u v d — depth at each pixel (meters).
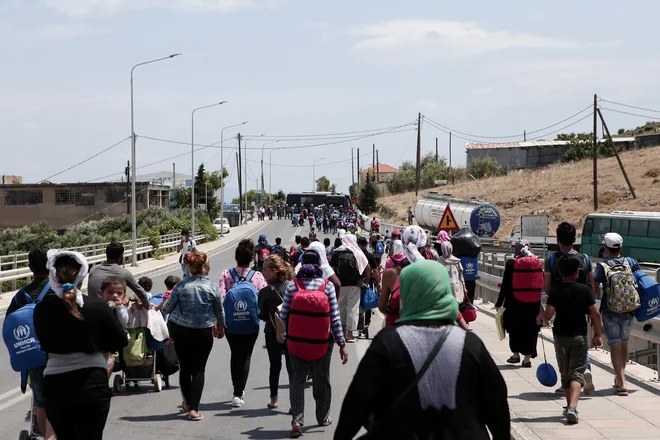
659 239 37.69
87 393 5.67
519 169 110.06
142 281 10.58
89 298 5.77
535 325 11.56
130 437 8.12
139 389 10.83
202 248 58.34
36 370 6.68
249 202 167.25
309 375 11.44
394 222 85.88
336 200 114.88
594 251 40.97
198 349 8.91
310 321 8.03
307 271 8.34
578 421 8.11
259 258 19.05
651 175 74.88
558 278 8.73
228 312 9.42
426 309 3.71
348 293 14.25
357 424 3.58
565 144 115.06
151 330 10.11
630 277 9.41
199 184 94.81
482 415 3.66
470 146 122.69
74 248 33.75
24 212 77.69
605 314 9.60
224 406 9.72
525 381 10.57
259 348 15.01
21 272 27.44
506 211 73.88
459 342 3.59
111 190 77.12
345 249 14.22
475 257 15.53
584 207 67.88
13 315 6.41
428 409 3.50
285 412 9.34
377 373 3.55
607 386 10.05
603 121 60.84
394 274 8.74
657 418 8.23
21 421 9.01
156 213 65.56
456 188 98.75
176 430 8.43
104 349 5.85
